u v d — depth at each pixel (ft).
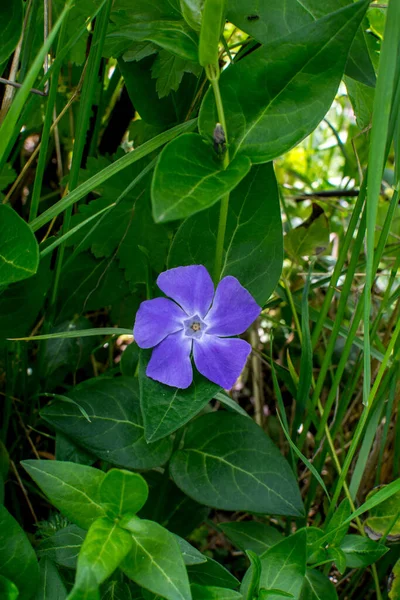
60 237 1.48
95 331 1.48
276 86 1.36
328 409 1.54
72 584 1.40
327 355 1.53
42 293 1.56
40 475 1.30
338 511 1.41
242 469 1.46
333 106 2.26
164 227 1.65
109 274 1.69
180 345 1.41
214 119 1.37
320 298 1.99
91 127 1.80
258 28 1.41
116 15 1.51
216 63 1.32
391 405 1.53
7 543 1.30
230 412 1.50
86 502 1.31
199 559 1.32
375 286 1.96
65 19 1.47
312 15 1.41
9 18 1.41
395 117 1.38
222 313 1.42
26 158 1.88
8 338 1.52
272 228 1.46
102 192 1.63
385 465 1.67
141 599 1.41
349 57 1.45
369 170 1.30
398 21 1.27
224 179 1.30
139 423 1.47
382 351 1.65
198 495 1.44
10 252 1.32
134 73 1.61
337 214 2.16
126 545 1.26
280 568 1.34
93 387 1.49
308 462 1.45
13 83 1.44
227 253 1.46
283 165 2.22
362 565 1.44
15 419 1.68
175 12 1.49
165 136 1.44
